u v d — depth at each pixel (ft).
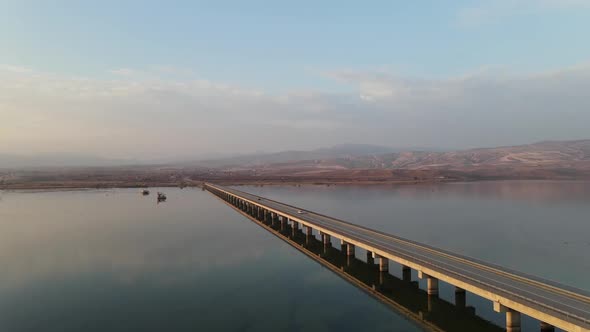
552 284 110.11
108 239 256.52
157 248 229.45
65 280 168.14
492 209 373.40
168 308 135.85
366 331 116.57
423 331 115.96
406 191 607.37
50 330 118.83
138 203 483.51
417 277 167.12
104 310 134.10
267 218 352.08
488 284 112.47
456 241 229.45
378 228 274.57
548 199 448.65
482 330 115.44
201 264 194.39
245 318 127.03
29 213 383.86
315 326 119.85
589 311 90.33
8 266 189.78
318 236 270.05
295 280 167.32
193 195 605.73
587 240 230.68
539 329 112.78
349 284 161.58
